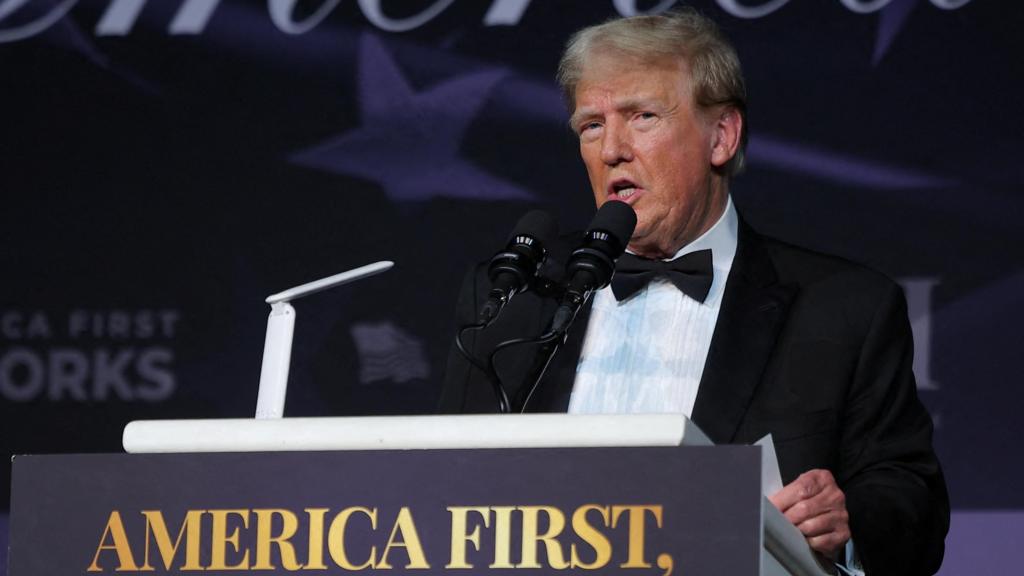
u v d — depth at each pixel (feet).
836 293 23.52
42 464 15.05
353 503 14.24
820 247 36.04
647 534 13.55
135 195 39.55
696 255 24.13
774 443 22.35
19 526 14.99
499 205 37.93
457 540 13.94
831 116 36.42
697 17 24.63
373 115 38.78
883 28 36.40
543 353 19.81
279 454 14.48
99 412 38.73
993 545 34.27
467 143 38.27
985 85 35.70
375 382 37.52
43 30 40.65
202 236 39.09
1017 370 34.68
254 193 39.04
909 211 35.73
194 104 39.68
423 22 38.88
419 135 38.50
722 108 24.39
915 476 22.21
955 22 36.06
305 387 37.65
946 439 34.73
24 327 39.29
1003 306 34.96
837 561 20.72
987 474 34.50
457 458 14.06
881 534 20.58
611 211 19.97
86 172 39.83
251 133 39.29
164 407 38.52
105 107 40.04
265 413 20.39
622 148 23.88
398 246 38.17
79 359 38.96
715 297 24.38
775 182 36.45
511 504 13.88
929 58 36.09
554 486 13.82
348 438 14.42
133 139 39.78
